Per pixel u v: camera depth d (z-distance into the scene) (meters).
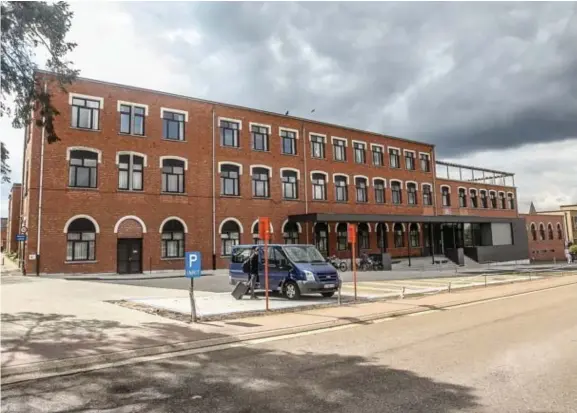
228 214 31.05
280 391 5.54
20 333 9.04
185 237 28.83
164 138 28.73
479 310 12.98
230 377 6.20
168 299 14.66
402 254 42.91
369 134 42.19
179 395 5.46
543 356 7.10
